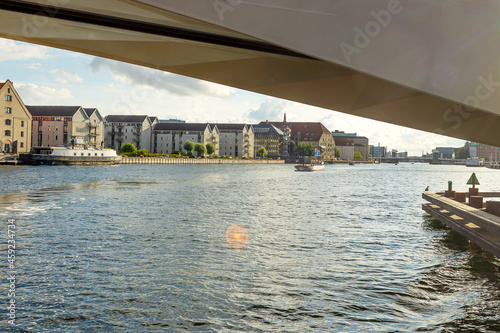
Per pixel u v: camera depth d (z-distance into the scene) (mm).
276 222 23688
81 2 4152
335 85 5543
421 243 17672
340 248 16734
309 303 10477
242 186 54125
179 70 5281
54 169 86125
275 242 17859
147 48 4949
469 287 11656
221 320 9492
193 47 5043
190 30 4668
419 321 9336
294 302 10562
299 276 12758
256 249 16469
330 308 10125
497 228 12422
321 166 134500
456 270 13375
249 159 187750
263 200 36531
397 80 4734
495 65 4871
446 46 4809
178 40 4758
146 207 30219
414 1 4703
